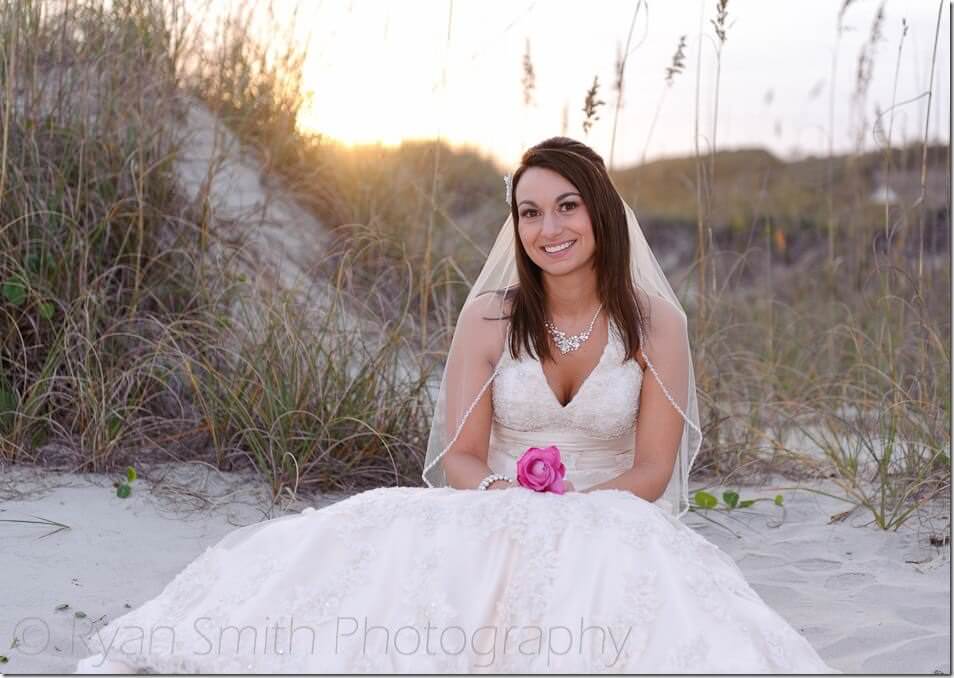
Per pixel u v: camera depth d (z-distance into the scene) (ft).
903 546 13.03
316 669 8.16
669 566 8.36
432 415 15.76
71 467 14.14
